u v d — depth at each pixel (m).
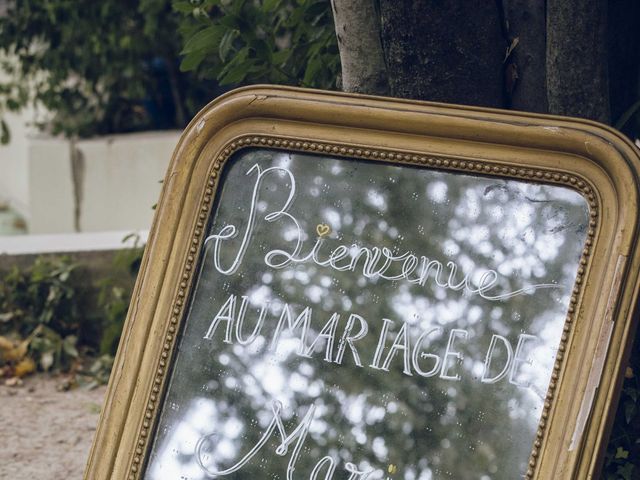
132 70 7.52
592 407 2.25
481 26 2.67
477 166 2.45
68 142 7.86
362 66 2.89
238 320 2.58
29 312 5.16
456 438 2.38
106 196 7.68
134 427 2.57
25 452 4.21
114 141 7.59
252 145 2.63
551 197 2.39
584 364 2.28
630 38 3.07
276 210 2.61
